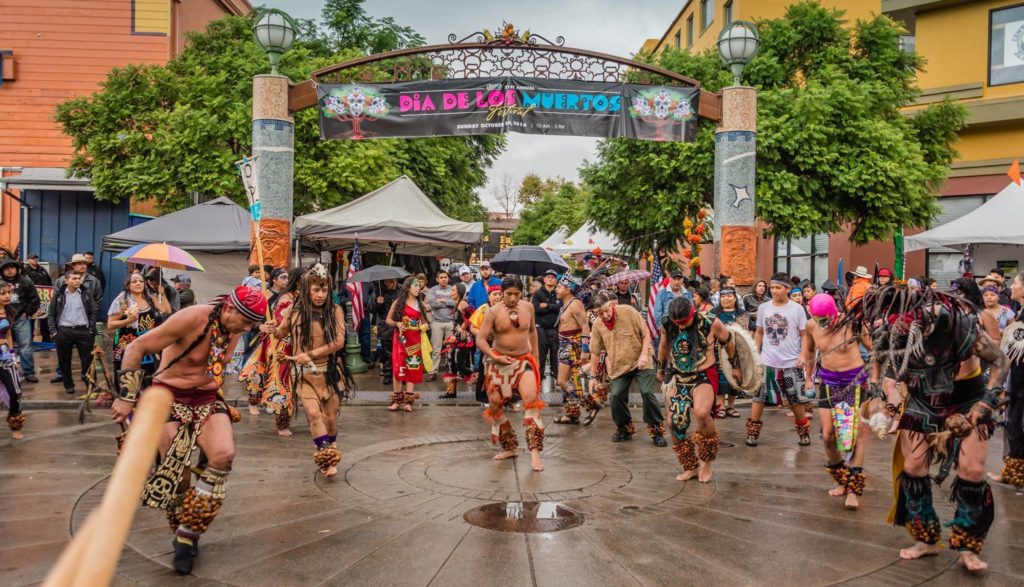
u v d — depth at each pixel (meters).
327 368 6.97
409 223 14.98
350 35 26.48
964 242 14.32
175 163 17.61
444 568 4.66
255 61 18.12
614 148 18.62
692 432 9.29
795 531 5.47
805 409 9.64
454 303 13.56
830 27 18.25
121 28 22.36
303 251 18.03
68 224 21.47
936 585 4.51
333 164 17.92
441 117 12.53
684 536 5.32
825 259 24.36
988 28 21.66
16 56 22.16
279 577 4.50
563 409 10.95
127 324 8.96
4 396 8.05
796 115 16.05
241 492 6.31
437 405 11.12
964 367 4.93
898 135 16.14
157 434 0.91
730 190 12.98
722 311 10.16
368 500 6.11
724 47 12.95
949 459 5.96
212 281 14.14
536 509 5.91
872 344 5.20
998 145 21.45
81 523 5.39
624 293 12.09
